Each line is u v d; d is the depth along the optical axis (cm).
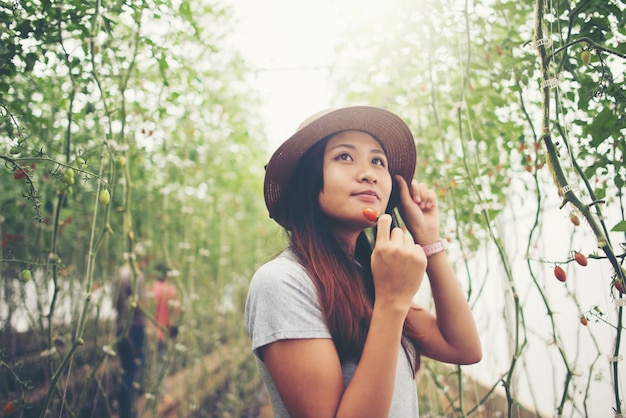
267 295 86
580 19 109
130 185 170
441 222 193
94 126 184
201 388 350
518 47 150
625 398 144
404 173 132
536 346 248
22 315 231
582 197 95
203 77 231
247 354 466
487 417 216
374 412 75
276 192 117
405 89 204
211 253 440
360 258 127
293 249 103
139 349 311
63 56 140
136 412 296
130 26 158
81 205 245
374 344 79
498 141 182
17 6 124
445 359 118
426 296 211
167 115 208
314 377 79
